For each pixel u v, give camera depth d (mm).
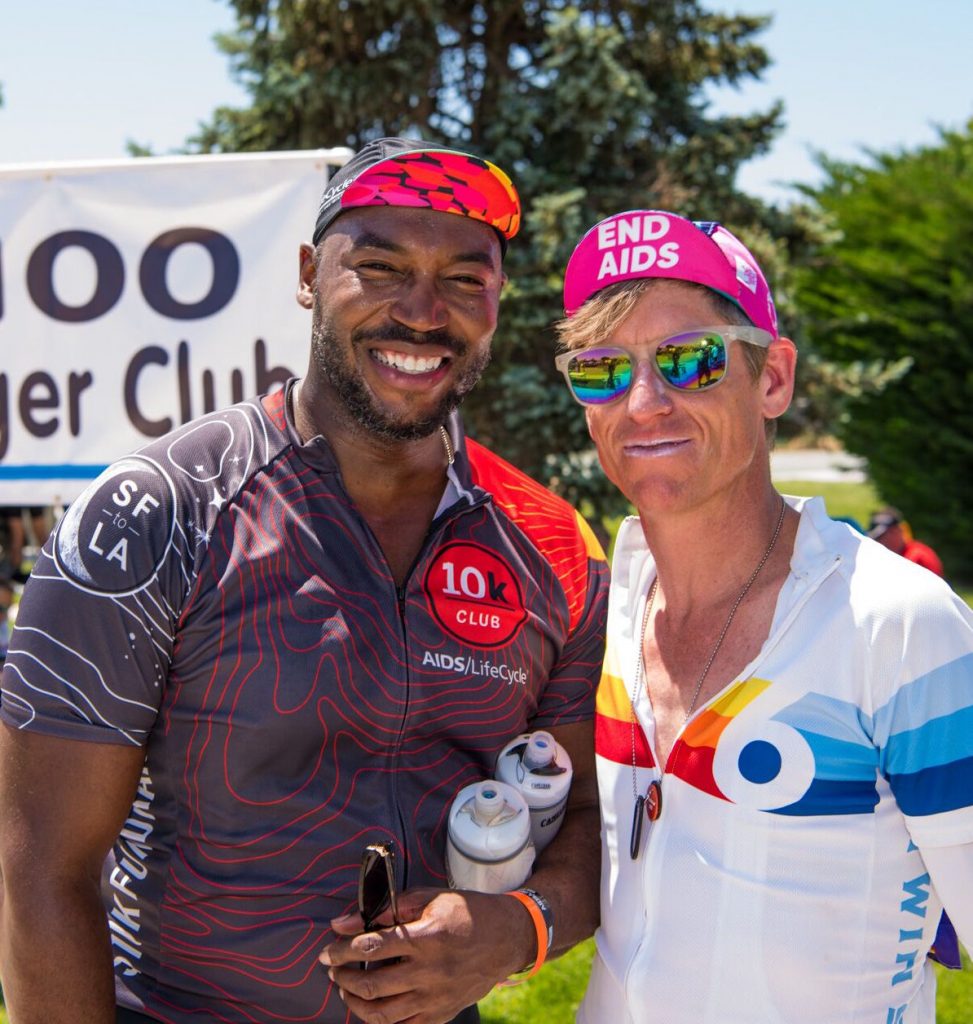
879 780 1392
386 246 1576
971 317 12227
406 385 1607
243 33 7836
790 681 1403
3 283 3270
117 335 3270
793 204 8148
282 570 1539
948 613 1363
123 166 3236
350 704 1552
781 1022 1385
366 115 7328
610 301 1479
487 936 1483
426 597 1648
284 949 1539
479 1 7223
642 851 1510
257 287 3236
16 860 1434
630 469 1509
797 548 1469
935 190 12805
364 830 1570
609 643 1686
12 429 3293
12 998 1459
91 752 1444
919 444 13047
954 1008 3346
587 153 7039
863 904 1390
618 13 7664
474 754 1703
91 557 1441
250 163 3221
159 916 1585
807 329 10711
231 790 1518
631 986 1464
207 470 1562
